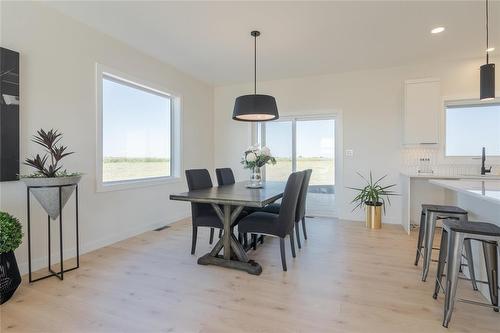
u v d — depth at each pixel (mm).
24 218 2551
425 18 2924
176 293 2186
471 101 4180
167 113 4637
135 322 1807
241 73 4840
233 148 5648
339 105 4832
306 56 4020
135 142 3986
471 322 1795
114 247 3295
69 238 2943
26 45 2557
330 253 3082
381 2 2641
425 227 2516
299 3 2662
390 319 1832
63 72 2877
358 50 3795
